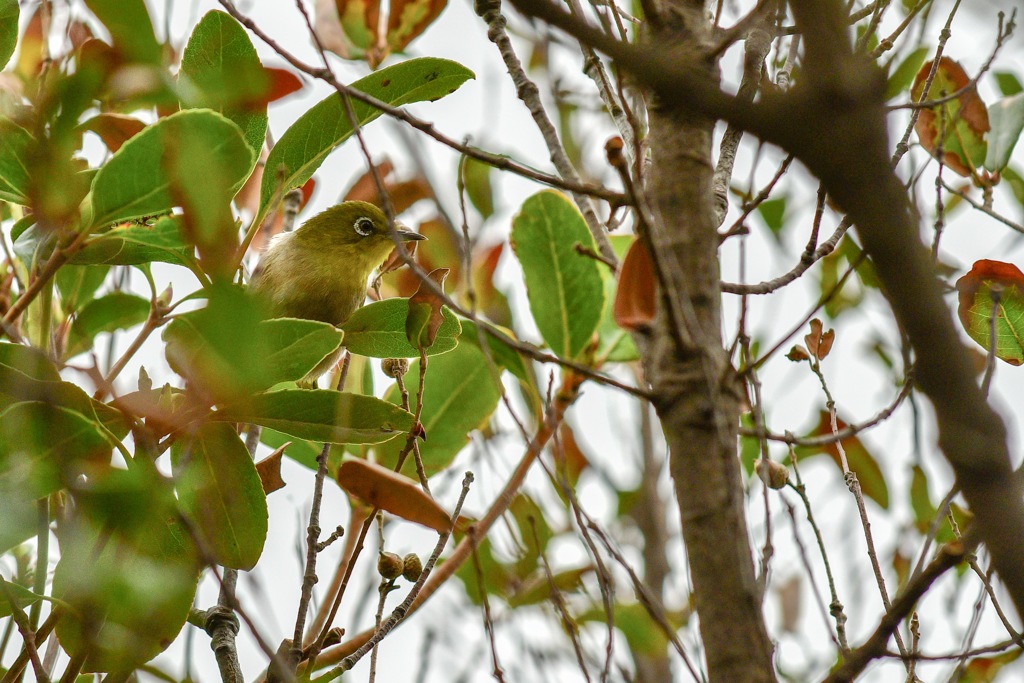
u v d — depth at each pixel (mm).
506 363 8836
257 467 7051
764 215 10367
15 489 5445
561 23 3756
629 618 10000
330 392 6410
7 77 6883
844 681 5305
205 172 4695
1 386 5566
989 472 4496
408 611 6973
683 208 5863
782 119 3918
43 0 8297
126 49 4680
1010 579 4512
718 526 5371
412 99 7297
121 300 8383
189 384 5414
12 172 5992
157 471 5102
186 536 5789
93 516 4980
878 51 6840
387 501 6191
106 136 7227
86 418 5547
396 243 6121
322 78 6098
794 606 9867
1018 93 9859
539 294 8344
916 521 9719
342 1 9516
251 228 6691
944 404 4457
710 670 5191
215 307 4766
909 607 5270
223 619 6949
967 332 8117
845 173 4074
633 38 7816
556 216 8375
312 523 6484
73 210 5625
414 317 6766
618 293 5770
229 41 6645
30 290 5883
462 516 9625
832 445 10156
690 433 5504
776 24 6469
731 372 5555
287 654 6598
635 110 7332
